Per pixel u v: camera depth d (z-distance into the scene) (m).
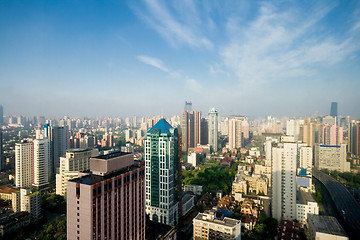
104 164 121.38
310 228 196.88
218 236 167.12
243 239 193.12
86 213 106.31
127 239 129.25
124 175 126.88
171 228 171.38
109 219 116.19
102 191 111.81
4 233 195.62
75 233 110.19
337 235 167.62
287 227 190.88
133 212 134.62
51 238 187.00
